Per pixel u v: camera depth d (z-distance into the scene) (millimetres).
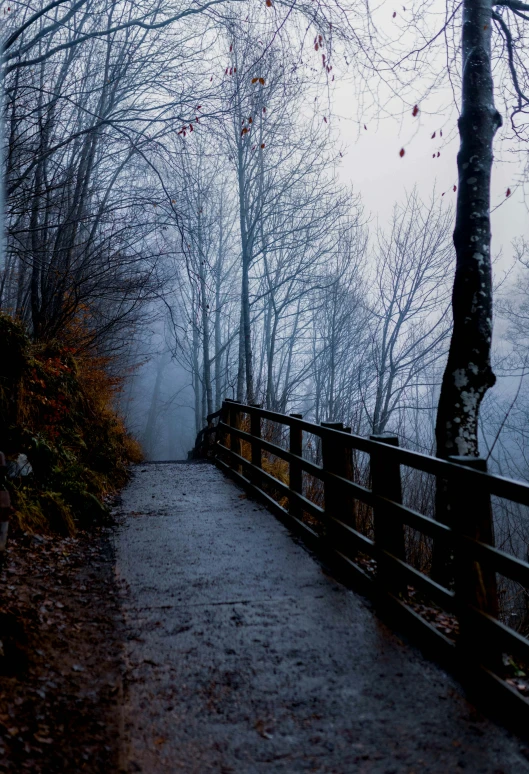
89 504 7336
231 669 3900
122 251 13156
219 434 12617
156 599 5023
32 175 12305
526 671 4410
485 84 6680
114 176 13164
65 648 4086
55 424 9266
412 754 3061
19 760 2896
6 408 7801
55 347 11586
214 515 7789
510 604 9141
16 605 4508
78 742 3115
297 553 6195
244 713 3426
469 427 6285
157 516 7773
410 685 3699
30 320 17625
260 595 5102
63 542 6359
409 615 4422
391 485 4992
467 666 3725
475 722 3318
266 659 4031
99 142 12938
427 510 10477
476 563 3768
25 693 3455
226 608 4840
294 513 7164
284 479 11312
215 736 3217
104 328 14586
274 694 3615
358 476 10281
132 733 3229
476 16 6824
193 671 3877
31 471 7230
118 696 3574
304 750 3102
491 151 6637
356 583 5332
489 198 6574
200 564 5875
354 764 2988
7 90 9078
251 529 7086
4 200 9797
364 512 8438
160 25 8328
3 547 4219
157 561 5965
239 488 9570
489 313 6387
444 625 4691
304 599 5012
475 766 2955
